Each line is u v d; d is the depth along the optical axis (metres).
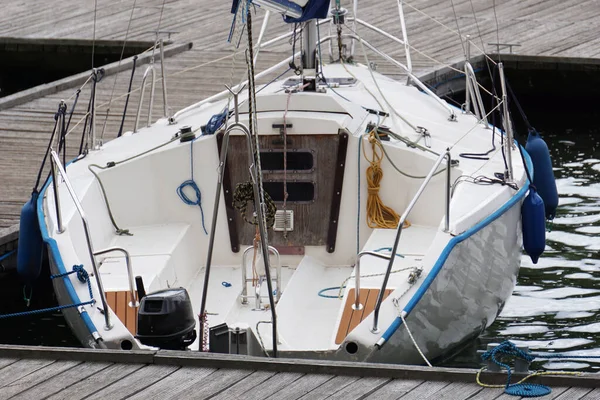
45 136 32.88
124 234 21.94
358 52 41.38
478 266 19.05
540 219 20.47
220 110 26.16
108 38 46.38
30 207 20.72
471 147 23.20
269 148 22.12
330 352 16.83
